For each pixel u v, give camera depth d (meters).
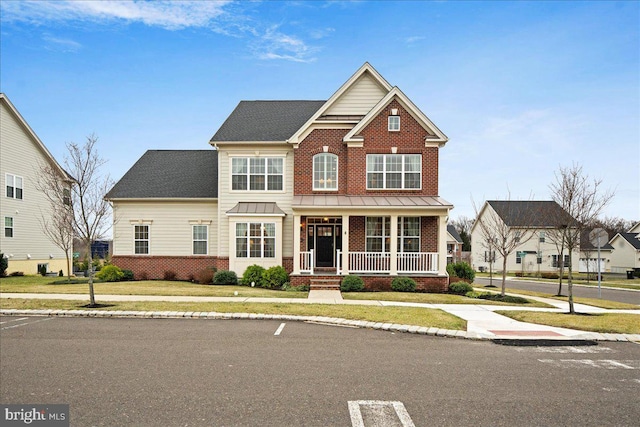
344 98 21.50
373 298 15.34
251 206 21.19
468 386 6.28
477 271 56.09
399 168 20.53
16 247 26.78
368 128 20.55
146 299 14.39
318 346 8.64
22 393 5.85
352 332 10.05
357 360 7.62
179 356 7.75
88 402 5.52
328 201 19.52
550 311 13.39
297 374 6.74
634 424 5.00
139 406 5.38
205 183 23.91
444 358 7.86
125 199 22.88
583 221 16.02
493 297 16.88
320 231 21.16
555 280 37.91
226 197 21.75
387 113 20.53
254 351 8.16
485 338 9.52
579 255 50.97
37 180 25.69
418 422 4.98
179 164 25.67
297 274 18.45
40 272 28.05
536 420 5.08
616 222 79.94
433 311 12.38
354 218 20.50
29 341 8.88
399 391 6.02
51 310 12.17
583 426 4.93
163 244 23.11
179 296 15.33
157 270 23.08
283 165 21.69
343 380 6.48
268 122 23.19
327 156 21.00
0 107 25.55
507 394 5.96
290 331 10.06
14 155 26.64
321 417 5.09
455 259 66.19
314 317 11.44
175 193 23.17
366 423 4.93
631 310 14.02
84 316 11.87
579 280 38.06
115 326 10.52
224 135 21.89
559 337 9.58
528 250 51.81
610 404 5.63
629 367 7.42
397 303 14.25
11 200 26.38
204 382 6.32
